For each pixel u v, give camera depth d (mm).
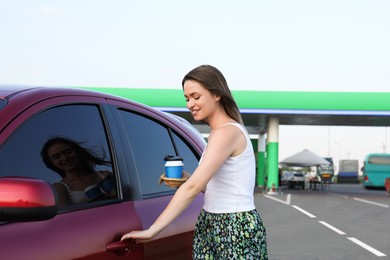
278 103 27734
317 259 7855
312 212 15906
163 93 27688
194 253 2508
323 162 39906
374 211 16500
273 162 30234
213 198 2451
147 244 2504
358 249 8805
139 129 2889
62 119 2377
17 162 2057
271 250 8625
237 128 2416
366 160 38125
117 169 2555
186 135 3354
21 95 2244
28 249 1901
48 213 1702
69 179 2295
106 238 2252
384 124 33125
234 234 2412
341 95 27500
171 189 2973
